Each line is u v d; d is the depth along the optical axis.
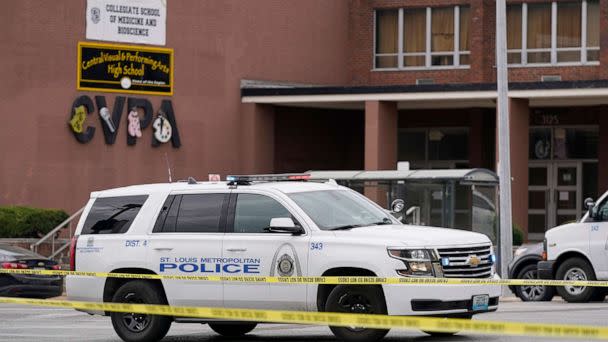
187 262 19.39
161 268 19.59
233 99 52.38
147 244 19.78
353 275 18.19
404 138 58.38
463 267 18.33
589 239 28.78
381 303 17.78
